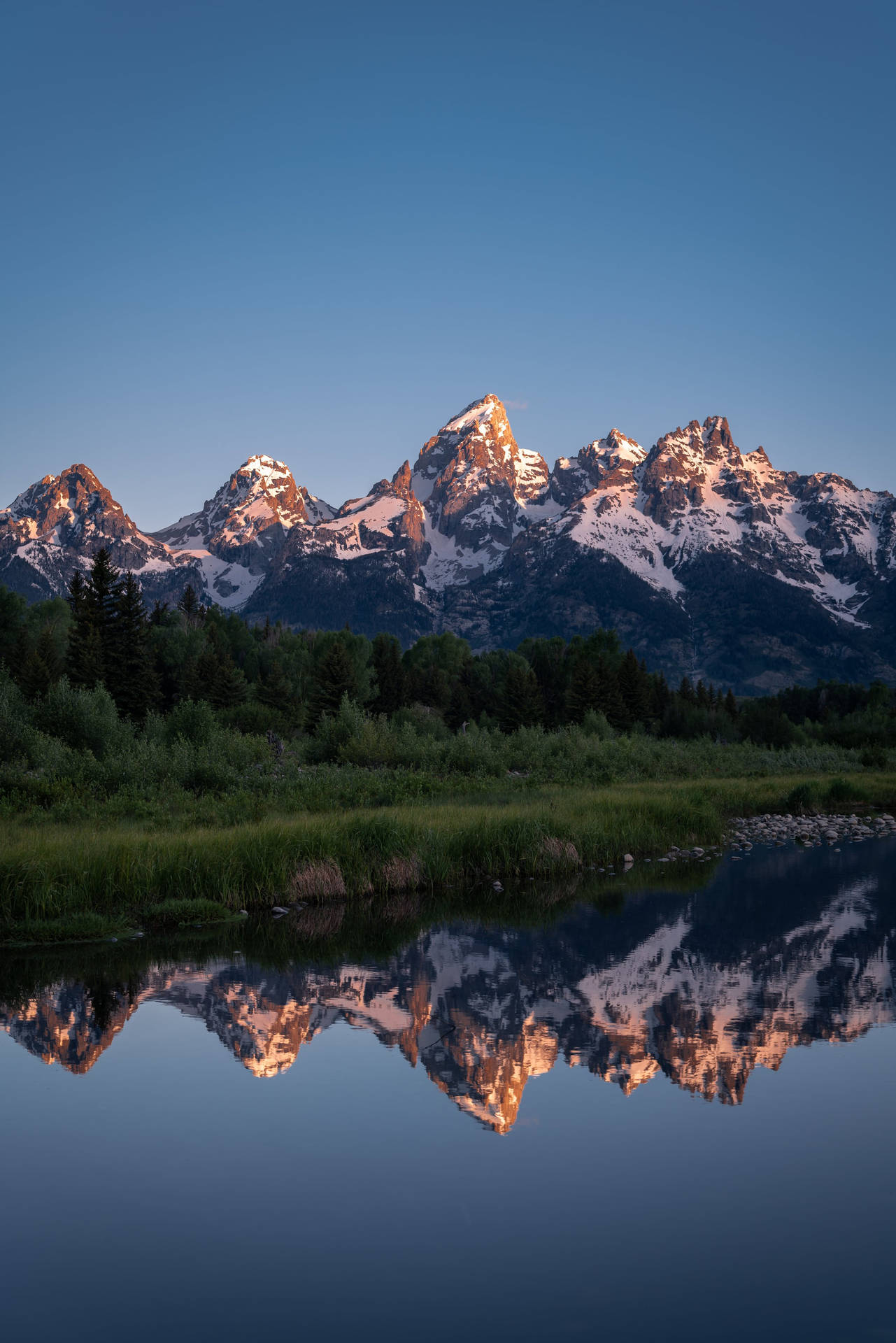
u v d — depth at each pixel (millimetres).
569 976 13930
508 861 22984
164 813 25750
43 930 15945
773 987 13203
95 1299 5562
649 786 41594
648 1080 9547
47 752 32969
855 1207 6852
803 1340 5188
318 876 19703
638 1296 5680
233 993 13016
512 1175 7312
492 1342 5188
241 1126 8383
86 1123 8484
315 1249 6305
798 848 29031
